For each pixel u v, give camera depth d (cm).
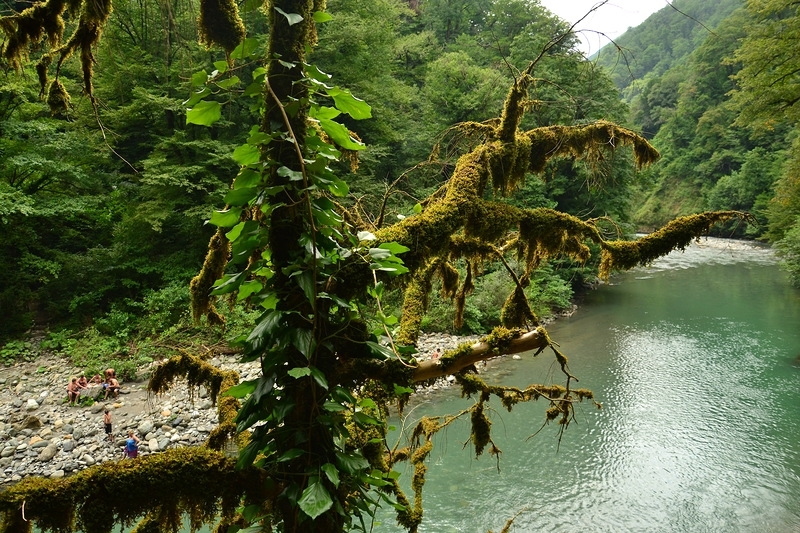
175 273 1428
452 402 1025
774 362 1216
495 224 241
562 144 319
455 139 354
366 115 182
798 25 1441
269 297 171
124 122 1289
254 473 174
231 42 239
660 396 1058
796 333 1418
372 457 227
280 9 176
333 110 181
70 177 1334
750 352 1288
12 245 1362
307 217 173
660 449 856
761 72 1555
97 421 960
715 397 1043
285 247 176
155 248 1498
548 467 807
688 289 2059
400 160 1574
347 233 185
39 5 274
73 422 953
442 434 898
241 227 178
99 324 1337
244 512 165
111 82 1143
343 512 175
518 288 266
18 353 1256
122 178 1490
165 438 898
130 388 1112
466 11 3272
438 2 3428
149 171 1269
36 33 278
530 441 880
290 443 170
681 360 1255
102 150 1255
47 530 160
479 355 205
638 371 1196
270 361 167
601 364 1250
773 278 2178
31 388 1098
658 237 264
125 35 1051
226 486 172
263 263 181
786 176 1755
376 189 929
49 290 1423
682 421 948
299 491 164
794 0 1451
